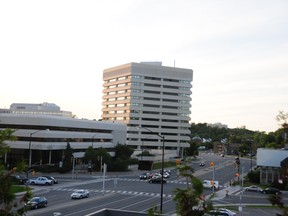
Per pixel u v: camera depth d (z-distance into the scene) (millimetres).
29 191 12922
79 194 54375
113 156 122875
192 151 176625
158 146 170000
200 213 14531
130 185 73875
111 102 180375
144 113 169625
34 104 145625
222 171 112125
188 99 176500
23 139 96375
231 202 58344
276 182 76125
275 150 84562
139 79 169875
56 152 101938
